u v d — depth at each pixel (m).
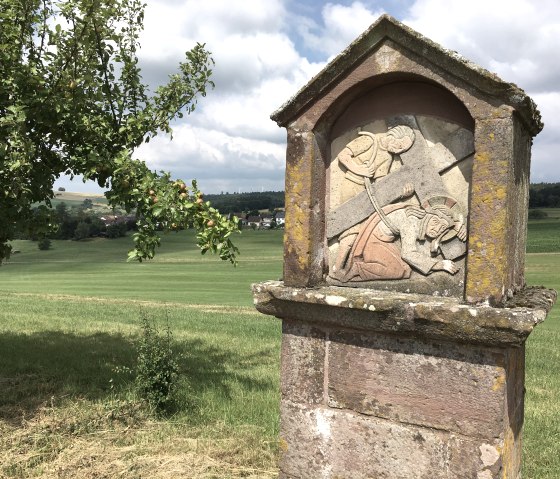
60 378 7.83
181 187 6.36
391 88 3.91
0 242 7.40
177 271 39.66
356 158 4.07
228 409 6.80
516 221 3.72
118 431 6.11
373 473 3.79
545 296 3.87
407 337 3.61
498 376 3.34
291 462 4.12
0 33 6.37
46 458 5.42
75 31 6.54
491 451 3.38
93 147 6.98
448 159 3.72
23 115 5.70
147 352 7.08
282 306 4.01
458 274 3.69
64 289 25.53
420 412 3.61
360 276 4.07
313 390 4.02
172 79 8.21
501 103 3.34
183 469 5.26
